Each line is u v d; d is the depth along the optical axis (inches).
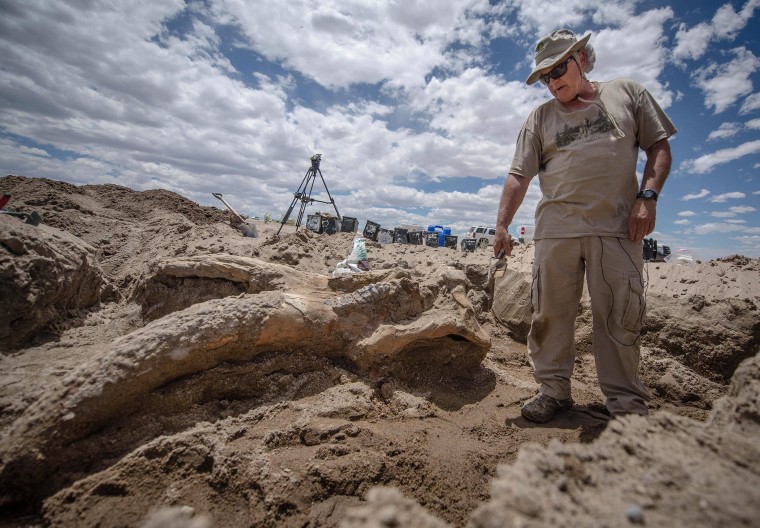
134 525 72.9
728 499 40.5
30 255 138.0
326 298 137.5
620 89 111.8
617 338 108.8
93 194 371.2
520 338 218.7
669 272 207.8
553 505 42.0
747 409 60.6
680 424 56.6
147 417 93.5
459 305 151.2
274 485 80.8
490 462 96.5
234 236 326.6
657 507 41.5
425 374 138.3
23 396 96.8
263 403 109.6
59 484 78.4
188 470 85.9
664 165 106.0
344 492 83.7
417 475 90.1
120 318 164.7
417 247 421.7
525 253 285.4
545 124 122.1
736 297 175.2
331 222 458.3
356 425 104.0
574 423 115.2
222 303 115.4
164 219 323.0
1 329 125.0
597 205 109.4
